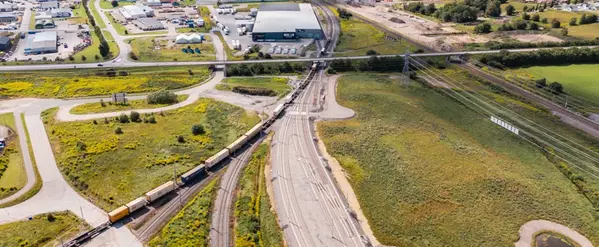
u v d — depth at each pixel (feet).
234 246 259.60
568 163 371.97
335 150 369.30
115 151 361.30
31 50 631.15
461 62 628.69
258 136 400.06
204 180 328.29
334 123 422.82
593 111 480.23
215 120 431.43
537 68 614.34
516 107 485.56
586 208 307.37
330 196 308.19
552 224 285.64
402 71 594.24
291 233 271.08
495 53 633.61
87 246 256.11
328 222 281.54
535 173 348.59
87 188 311.27
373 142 378.94
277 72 579.89
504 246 263.08
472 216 287.28
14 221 274.98
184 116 436.76
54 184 316.19
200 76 554.87
